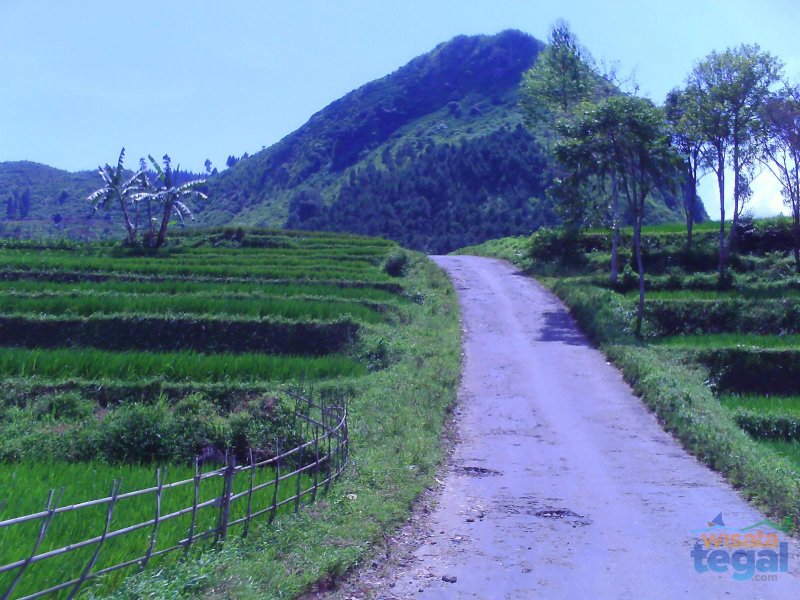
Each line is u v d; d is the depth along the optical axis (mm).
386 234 72562
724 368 20812
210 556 7137
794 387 20500
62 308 24016
